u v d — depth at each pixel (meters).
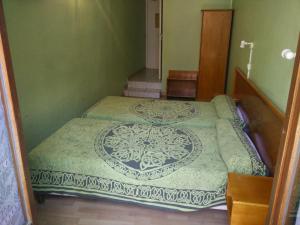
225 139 2.22
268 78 2.19
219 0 4.71
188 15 4.89
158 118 2.91
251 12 2.96
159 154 2.12
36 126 2.48
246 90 2.88
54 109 2.78
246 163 1.87
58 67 2.80
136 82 5.51
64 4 2.84
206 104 3.39
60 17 2.77
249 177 1.79
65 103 3.01
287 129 1.00
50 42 2.61
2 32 0.92
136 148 2.22
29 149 2.39
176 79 4.90
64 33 2.88
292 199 1.04
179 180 1.91
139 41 6.42
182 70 5.21
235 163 1.88
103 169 2.00
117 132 2.53
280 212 1.07
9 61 0.97
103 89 4.26
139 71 6.52
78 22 3.21
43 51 2.50
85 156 2.08
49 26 2.58
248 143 2.15
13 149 1.06
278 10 1.99
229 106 3.00
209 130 2.61
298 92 0.93
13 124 1.02
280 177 1.06
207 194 1.90
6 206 1.09
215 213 2.15
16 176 1.11
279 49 1.93
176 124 2.80
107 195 2.04
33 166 2.10
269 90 2.15
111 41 4.50
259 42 2.53
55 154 2.11
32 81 2.37
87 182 2.04
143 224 2.04
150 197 1.97
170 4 4.88
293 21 1.68
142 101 3.55
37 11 2.37
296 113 0.94
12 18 2.06
